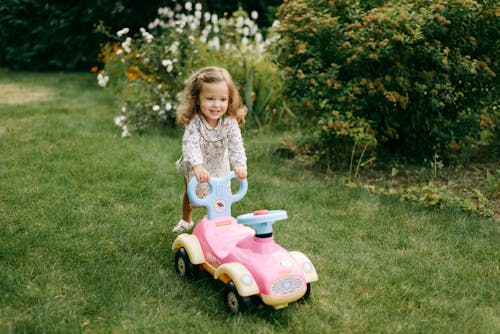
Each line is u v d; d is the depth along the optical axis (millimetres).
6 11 16844
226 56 7941
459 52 5473
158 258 3809
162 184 5375
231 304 3088
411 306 3215
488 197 5121
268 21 14680
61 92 11641
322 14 5699
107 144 6766
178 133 7539
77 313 3035
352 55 5543
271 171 5934
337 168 6090
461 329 2955
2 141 6727
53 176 5449
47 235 4113
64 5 16781
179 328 2916
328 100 5691
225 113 3801
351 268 3682
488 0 5398
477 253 3967
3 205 4695
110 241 4062
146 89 8172
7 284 3324
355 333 2910
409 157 6242
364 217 4645
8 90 12031
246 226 3805
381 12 5355
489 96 5781
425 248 4043
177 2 14352
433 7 5273
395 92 5422
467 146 6082
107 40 16609
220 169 3977
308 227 4422
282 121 7980
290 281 2996
